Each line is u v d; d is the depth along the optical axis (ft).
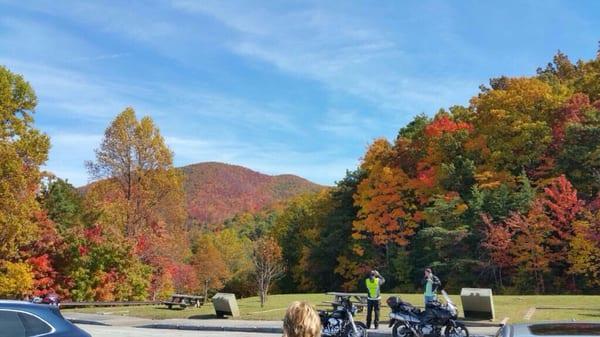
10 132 127.85
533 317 67.97
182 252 183.73
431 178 179.22
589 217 132.57
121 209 166.61
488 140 177.88
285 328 12.78
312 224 251.60
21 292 130.21
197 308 99.71
